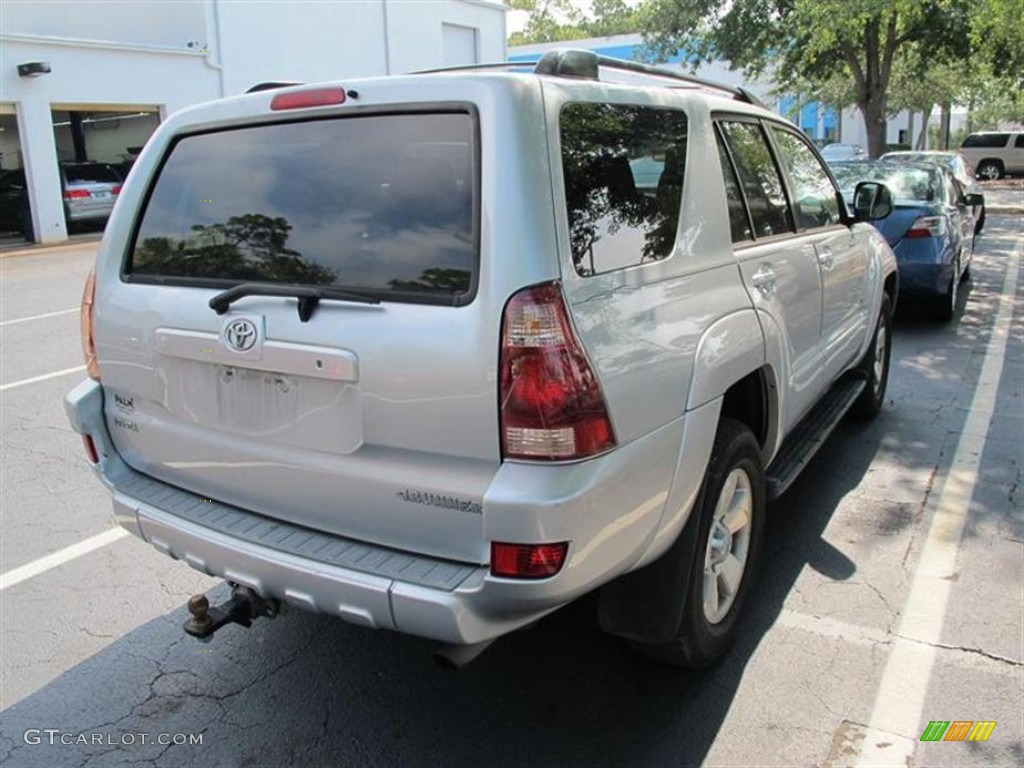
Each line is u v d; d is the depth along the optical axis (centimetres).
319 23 2353
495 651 338
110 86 1931
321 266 258
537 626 354
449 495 235
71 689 321
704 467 283
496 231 227
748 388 346
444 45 2792
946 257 834
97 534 444
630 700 307
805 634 342
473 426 229
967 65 1942
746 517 332
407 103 248
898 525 433
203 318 276
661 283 271
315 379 252
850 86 3033
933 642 334
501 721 300
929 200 863
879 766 271
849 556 403
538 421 223
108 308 307
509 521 223
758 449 332
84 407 315
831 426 450
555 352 224
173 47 2108
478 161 233
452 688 318
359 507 254
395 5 2559
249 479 278
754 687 311
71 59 1859
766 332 330
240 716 306
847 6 1549
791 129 434
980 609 356
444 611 229
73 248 1797
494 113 233
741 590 335
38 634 355
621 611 291
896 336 845
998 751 276
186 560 282
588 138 254
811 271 400
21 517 464
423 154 244
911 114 5041
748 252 338
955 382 682
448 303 233
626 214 263
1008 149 3562
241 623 293
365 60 2500
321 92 263
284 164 271
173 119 304
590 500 230
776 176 391
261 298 262
